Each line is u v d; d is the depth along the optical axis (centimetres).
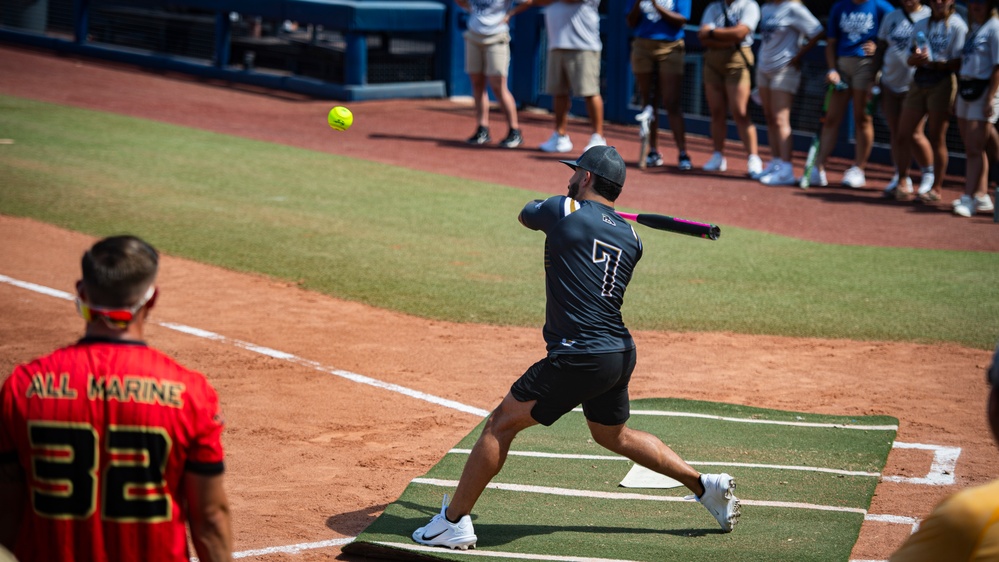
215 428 1123
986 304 3547
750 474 2214
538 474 2223
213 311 3325
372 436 2398
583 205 1805
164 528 1109
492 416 1808
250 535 1872
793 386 2798
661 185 5531
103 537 1099
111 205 4662
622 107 7538
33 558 1112
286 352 2967
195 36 8788
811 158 5503
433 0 8194
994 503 863
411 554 1778
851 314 3438
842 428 2488
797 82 5509
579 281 1750
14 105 6956
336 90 7919
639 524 1961
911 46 4897
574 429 2516
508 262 4019
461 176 5634
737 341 3167
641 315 3412
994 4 4700
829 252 4262
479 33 6312
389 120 7294
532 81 7956
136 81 8275
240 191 5072
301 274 3775
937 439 2436
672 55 5769
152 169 5438
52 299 3384
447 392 2698
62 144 5903
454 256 4084
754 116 6969
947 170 6047
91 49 9312
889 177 5909
